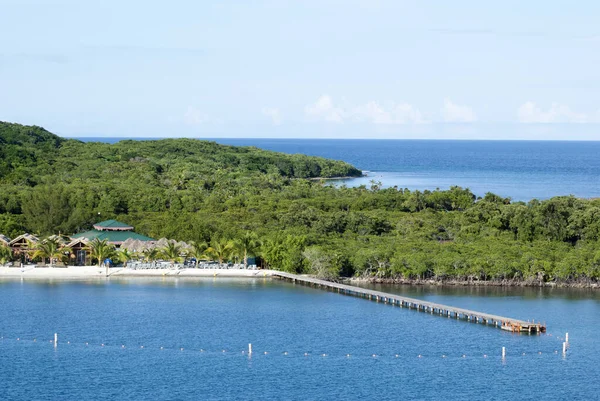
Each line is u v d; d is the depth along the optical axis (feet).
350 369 467.52
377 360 485.56
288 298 650.02
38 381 440.04
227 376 452.35
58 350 496.64
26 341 515.91
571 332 551.59
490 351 506.48
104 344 510.99
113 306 614.75
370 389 434.30
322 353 497.87
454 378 454.40
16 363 470.80
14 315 581.94
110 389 428.56
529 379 454.40
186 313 594.65
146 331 542.16
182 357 485.56
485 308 615.16
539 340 532.32
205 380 444.55
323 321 575.38
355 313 600.80
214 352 496.64
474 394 430.20
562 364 481.46
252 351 499.92
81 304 619.67
